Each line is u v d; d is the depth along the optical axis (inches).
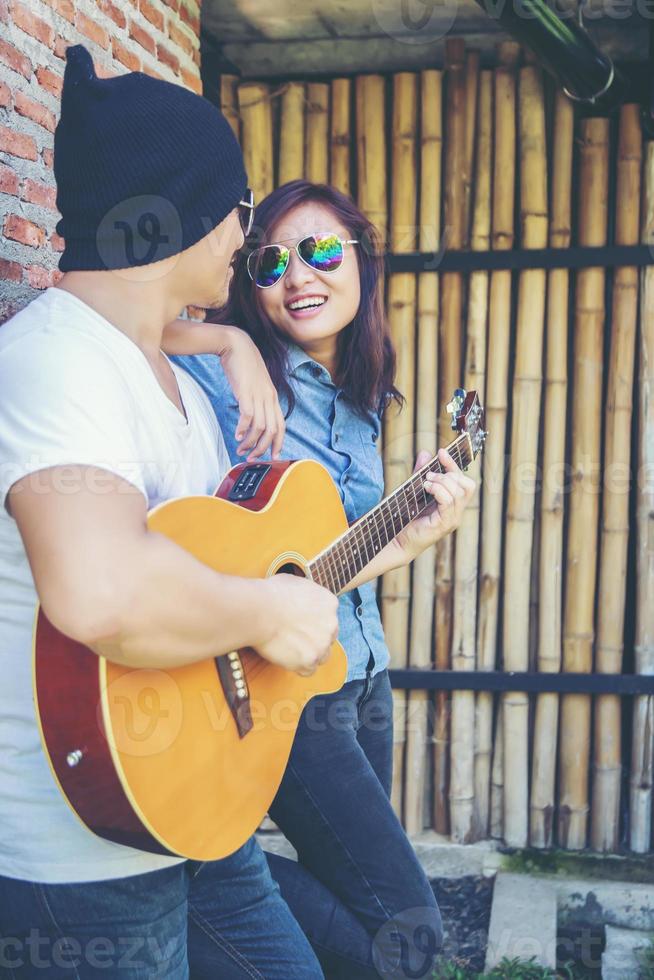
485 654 146.2
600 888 139.0
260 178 146.5
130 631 45.3
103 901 52.6
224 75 148.3
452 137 141.3
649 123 137.4
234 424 81.3
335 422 88.7
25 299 89.3
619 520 142.9
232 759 58.3
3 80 85.0
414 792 146.9
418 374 145.4
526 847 145.4
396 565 86.4
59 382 47.2
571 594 144.5
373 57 146.8
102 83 52.1
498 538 145.3
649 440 140.8
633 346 141.3
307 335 85.5
